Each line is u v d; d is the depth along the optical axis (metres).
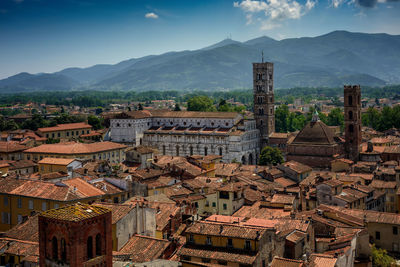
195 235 97.81
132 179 161.88
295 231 105.50
